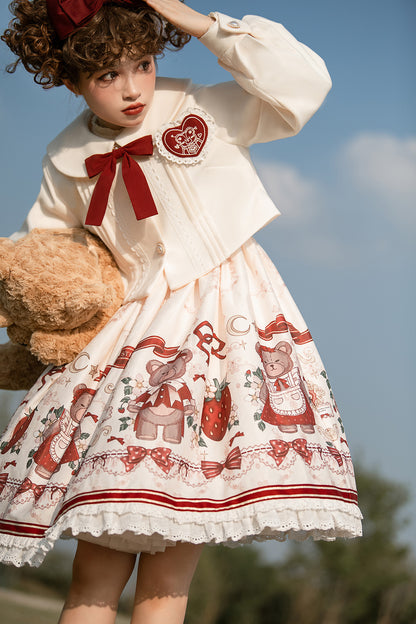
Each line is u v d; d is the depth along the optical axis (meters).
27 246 1.86
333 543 19.23
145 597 1.67
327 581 19.05
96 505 1.44
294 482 1.52
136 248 1.96
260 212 1.91
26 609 10.75
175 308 1.81
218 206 1.90
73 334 1.89
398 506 19.67
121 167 1.94
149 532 1.42
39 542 1.56
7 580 16.19
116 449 1.51
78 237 2.01
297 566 19.22
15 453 1.78
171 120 1.94
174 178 1.91
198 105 1.96
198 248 1.89
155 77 1.94
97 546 1.69
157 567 1.67
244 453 1.55
